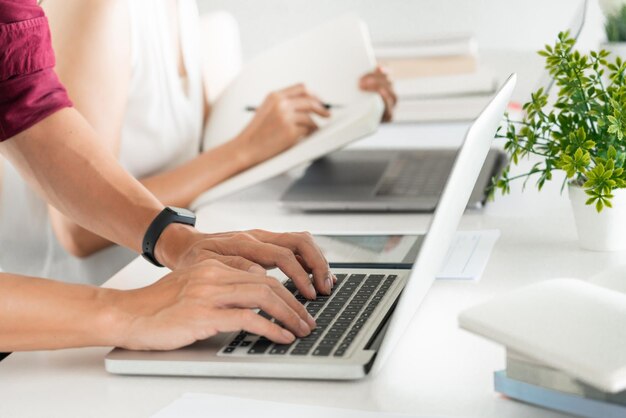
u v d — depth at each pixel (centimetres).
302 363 95
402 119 224
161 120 191
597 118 124
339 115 190
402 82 232
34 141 136
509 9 288
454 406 88
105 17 175
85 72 173
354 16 218
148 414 90
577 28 185
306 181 176
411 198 161
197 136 203
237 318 100
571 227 142
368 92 210
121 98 178
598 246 130
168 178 181
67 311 104
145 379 99
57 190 135
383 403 90
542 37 287
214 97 236
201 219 163
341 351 97
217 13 251
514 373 87
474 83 228
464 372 96
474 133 98
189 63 202
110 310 104
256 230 124
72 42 174
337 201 161
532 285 90
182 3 201
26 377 101
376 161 187
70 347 104
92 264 180
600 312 83
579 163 121
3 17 133
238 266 111
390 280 117
